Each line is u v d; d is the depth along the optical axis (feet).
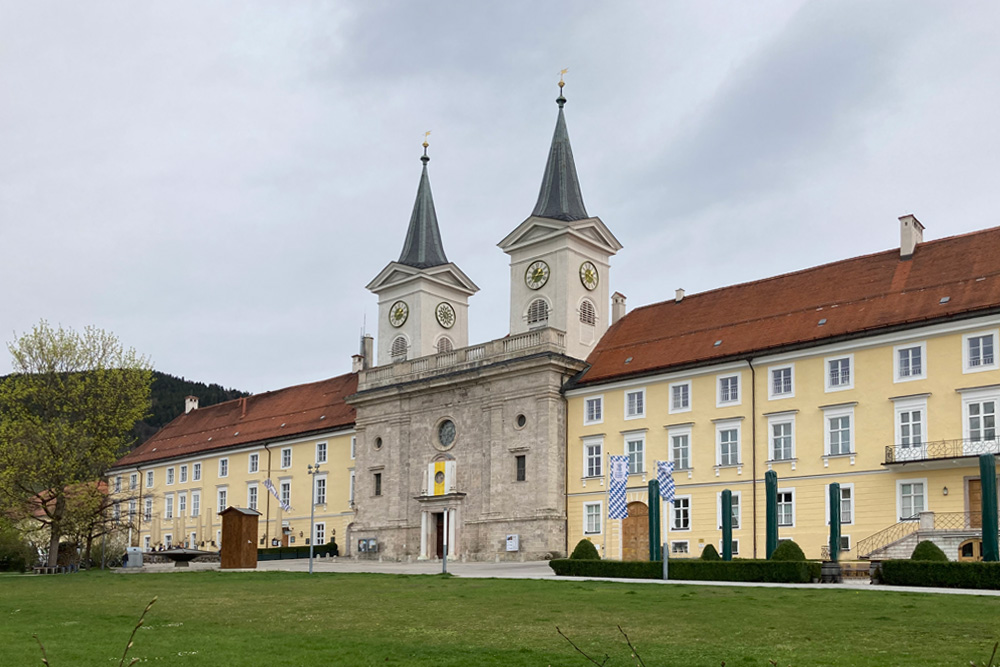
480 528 215.10
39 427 203.72
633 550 191.52
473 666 60.34
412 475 234.17
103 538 223.30
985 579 109.09
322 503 274.16
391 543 235.40
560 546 202.49
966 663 59.11
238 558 191.01
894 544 144.05
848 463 163.32
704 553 149.89
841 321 172.65
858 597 98.99
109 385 212.43
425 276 253.65
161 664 61.67
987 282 158.30
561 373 211.00
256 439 302.04
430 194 270.26
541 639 72.69
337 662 62.03
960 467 149.48
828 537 163.63
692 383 188.03
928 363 156.87
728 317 197.57
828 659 61.31
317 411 294.46
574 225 222.07
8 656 65.00
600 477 200.23
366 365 298.97
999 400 148.05
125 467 355.36
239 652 66.49
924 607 88.53
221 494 312.50
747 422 177.99
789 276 197.57
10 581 156.46
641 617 85.66
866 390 163.53
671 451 188.96
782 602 95.71
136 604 104.94
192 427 351.25
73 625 85.05
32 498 205.67
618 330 222.28
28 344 211.41
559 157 236.22
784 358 174.81
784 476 171.12
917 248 179.63
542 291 225.76
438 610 93.76
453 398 228.63
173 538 329.31
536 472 206.69
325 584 131.95
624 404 198.59
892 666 58.54
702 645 68.39
